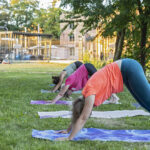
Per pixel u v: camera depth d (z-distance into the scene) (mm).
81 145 3568
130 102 6992
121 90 3889
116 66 3832
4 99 7270
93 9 9461
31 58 37719
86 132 4250
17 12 57625
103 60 22062
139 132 4281
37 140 3807
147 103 3775
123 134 4160
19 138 3877
